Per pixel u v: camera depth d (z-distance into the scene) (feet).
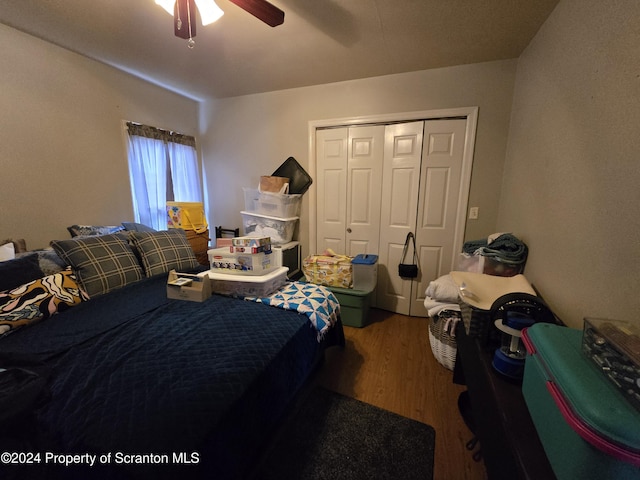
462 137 8.03
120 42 6.78
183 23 4.50
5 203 6.42
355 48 6.80
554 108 4.79
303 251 10.67
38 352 3.77
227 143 11.18
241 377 3.37
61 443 2.60
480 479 4.06
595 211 3.49
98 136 8.07
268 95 10.14
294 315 5.00
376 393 5.79
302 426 4.94
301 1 5.09
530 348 2.84
